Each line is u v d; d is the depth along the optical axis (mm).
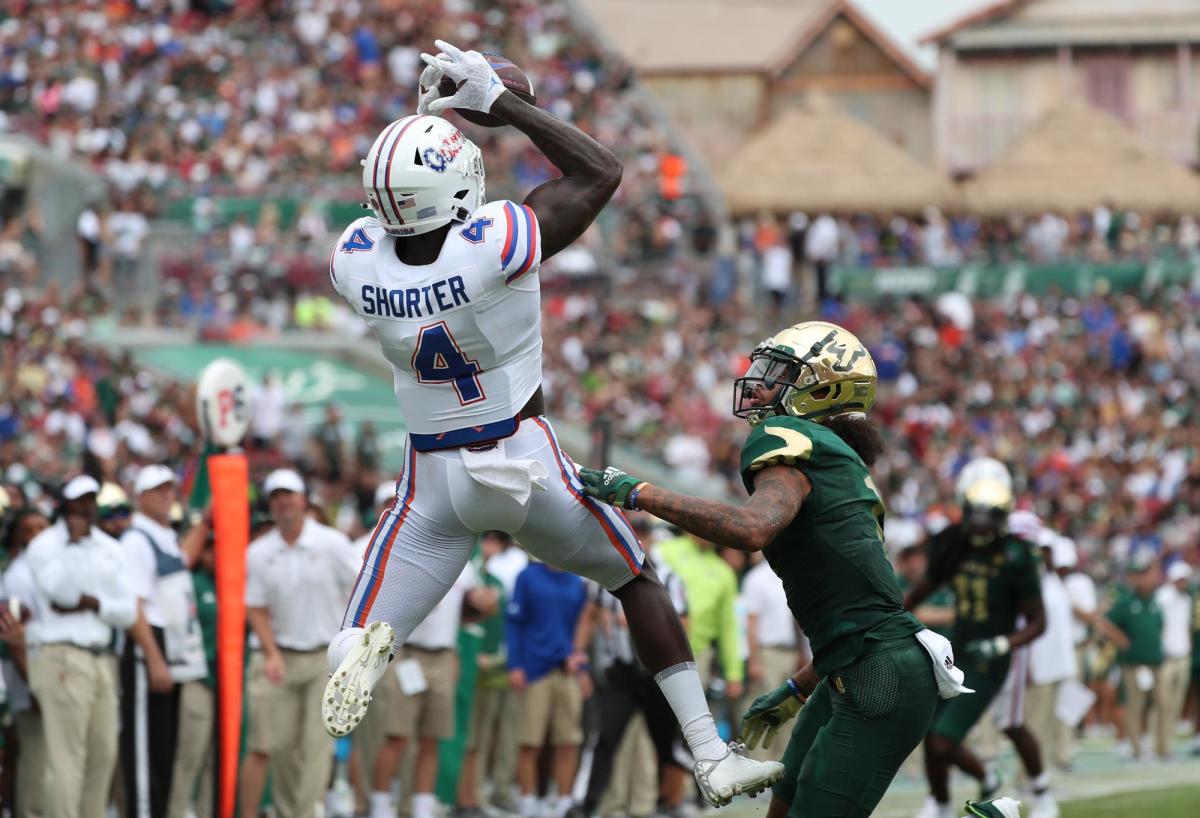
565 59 139125
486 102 18312
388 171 17797
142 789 32438
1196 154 172000
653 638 19031
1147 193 140250
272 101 119562
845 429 20578
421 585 18812
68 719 30469
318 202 107688
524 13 141500
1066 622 44750
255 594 33781
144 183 105375
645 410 91438
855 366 20406
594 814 37906
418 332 18094
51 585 30438
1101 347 108312
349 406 86375
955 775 46438
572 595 38688
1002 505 32500
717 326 108438
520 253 17844
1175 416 99375
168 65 120438
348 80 125750
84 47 119625
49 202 104438
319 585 34000
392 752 36125
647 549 40062
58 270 99438
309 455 68562
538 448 18484
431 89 18641
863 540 19469
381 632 18156
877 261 120750
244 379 33531
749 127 185000
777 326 114000
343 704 17953
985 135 175375
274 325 97312
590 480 18375
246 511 31609
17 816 32250
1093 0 173000
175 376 87750
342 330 97125
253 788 33969
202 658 33406
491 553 42094
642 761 39188
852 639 19359
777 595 42938
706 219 125125
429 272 17969
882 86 183250
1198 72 172250
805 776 19656
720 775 18656
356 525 42719
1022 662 35000
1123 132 143875
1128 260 120188
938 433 94000
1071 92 173750
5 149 103438
